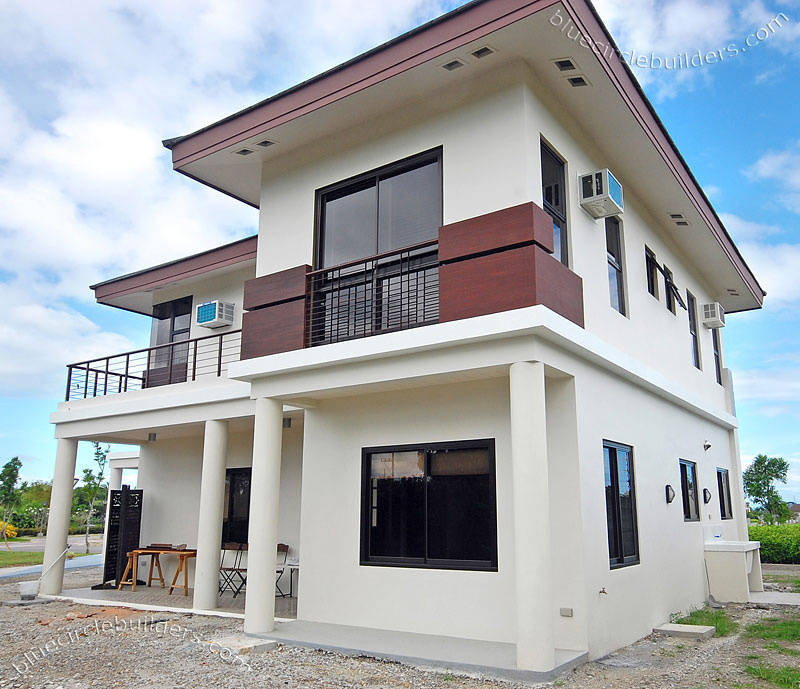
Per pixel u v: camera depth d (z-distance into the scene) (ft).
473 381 22.84
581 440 21.27
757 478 106.83
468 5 20.43
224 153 28.02
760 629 25.84
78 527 124.77
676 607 28.32
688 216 33.71
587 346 21.16
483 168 21.94
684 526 31.40
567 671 18.19
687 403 32.83
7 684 17.80
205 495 29.99
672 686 17.02
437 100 23.61
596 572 20.98
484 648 19.86
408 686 16.83
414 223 23.81
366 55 22.95
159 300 43.57
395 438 24.41
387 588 23.52
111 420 35.76
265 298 26.17
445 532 22.79
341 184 26.08
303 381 24.36
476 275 20.20
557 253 22.84
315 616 25.12
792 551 58.49
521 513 18.17
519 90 21.52
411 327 22.25
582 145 25.40
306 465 26.61
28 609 31.81
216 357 38.27
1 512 115.96
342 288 24.35
